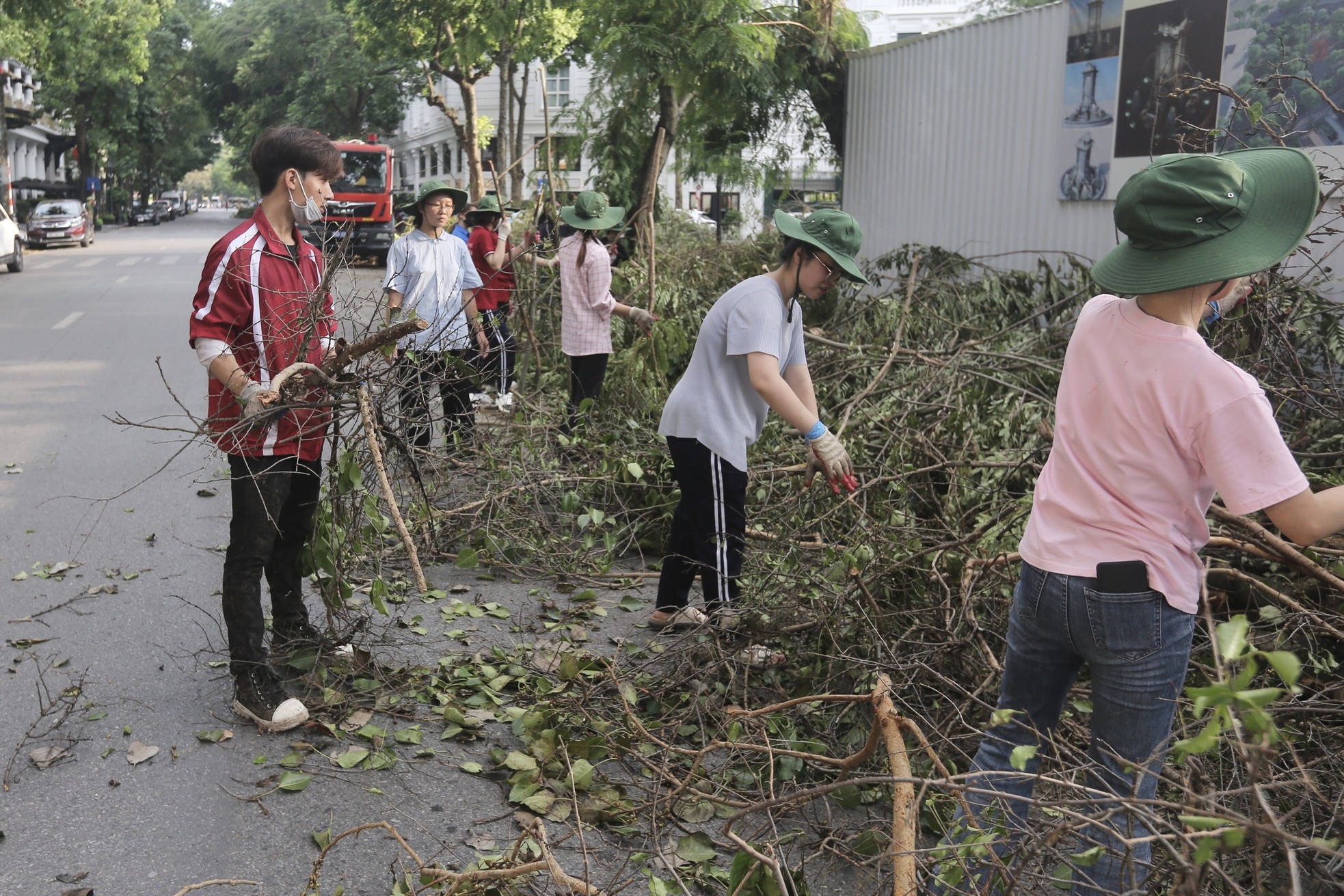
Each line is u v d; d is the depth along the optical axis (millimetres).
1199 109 7773
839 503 4867
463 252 6805
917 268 7520
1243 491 2176
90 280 22891
